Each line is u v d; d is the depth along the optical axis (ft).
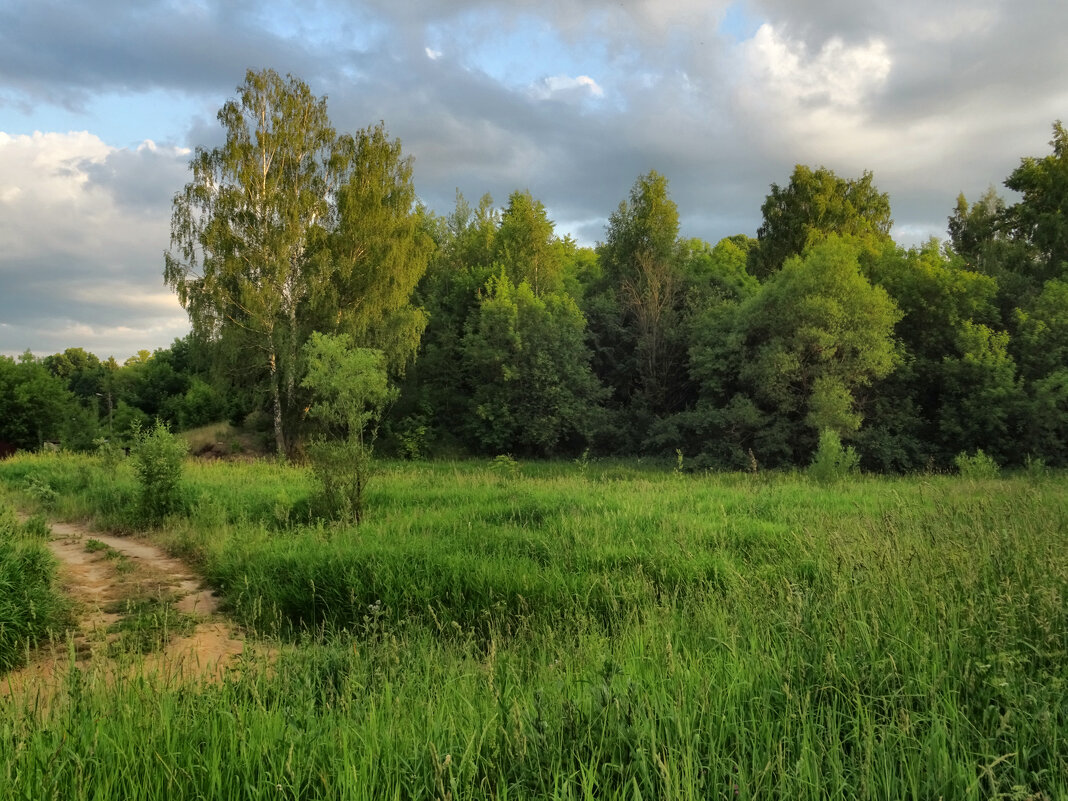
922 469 82.43
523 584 23.24
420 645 17.72
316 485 42.34
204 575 31.12
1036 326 83.41
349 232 98.07
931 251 98.12
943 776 8.67
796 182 134.31
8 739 10.64
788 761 9.32
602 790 9.11
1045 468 70.44
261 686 14.15
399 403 113.91
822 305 81.56
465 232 146.00
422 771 9.72
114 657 18.62
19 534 30.12
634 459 100.63
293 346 93.97
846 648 12.57
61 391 130.11
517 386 105.19
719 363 94.22
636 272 125.59
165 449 44.83
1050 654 11.46
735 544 28.22
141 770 10.06
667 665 12.98
